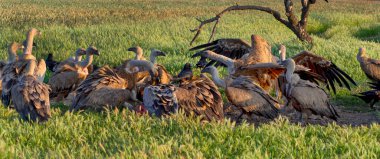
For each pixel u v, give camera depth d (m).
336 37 48.03
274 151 13.54
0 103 18.59
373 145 13.98
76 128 15.17
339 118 20.53
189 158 12.47
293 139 14.48
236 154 13.36
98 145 13.93
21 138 14.14
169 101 16.06
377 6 103.62
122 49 35.09
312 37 42.12
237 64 19.44
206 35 44.66
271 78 19.20
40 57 33.59
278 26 58.09
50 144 13.94
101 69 18.81
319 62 21.62
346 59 30.98
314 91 18.52
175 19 63.03
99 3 102.75
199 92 16.66
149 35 42.41
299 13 79.12
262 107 17.67
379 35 54.88
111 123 15.90
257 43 19.94
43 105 15.51
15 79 18.19
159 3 106.00
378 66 25.44
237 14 73.94
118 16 72.50
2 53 33.72
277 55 33.97
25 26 53.84
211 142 13.94
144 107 17.77
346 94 24.48
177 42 39.09
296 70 19.67
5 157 12.21
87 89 17.95
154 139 13.88
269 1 120.38
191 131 14.91
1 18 65.75
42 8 85.94
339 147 14.03
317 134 15.48
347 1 120.81
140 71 19.27
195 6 97.69
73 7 89.94
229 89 17.50
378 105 22.91
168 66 29.12
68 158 12.59
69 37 40.97
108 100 17.64
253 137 14.58
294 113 20.50
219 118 16.69
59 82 20.95
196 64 28.11
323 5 102.56
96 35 42.31
